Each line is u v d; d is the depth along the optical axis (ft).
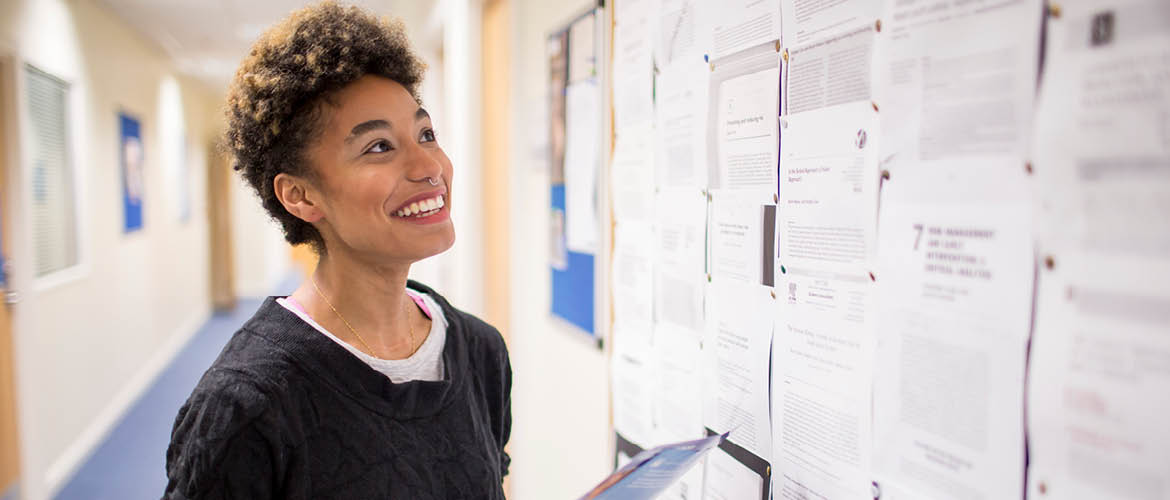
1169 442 1.37
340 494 2.40
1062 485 1.58
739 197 2.85
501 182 8.26
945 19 1.82
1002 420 1.72
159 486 10.86
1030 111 1.61
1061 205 1.55
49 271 11.49
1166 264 1.36
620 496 2.05
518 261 7.18
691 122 3.21
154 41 18.08
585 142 5.06
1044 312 1.60
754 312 2.77
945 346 1.87
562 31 5.52
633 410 4.07
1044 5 1.56
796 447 2.53
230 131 2.64
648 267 3.77
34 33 10.87
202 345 21.31
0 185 9.94
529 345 6.97
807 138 2.39
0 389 9.55
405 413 2.54
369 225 2.46
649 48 3.62
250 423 2.25
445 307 3.07
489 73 8.68
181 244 22.26
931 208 1.89
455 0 9.27
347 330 2.65
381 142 2.50
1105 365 1.48
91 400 12.94
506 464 3.19
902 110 1.97
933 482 1.93
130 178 16.28
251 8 14.84
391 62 2.65
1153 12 1.35
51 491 10.59
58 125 12.21
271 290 32.81
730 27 2.85
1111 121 1.44
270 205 2.70
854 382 2.22
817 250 2.36
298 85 2.40
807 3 2.36
